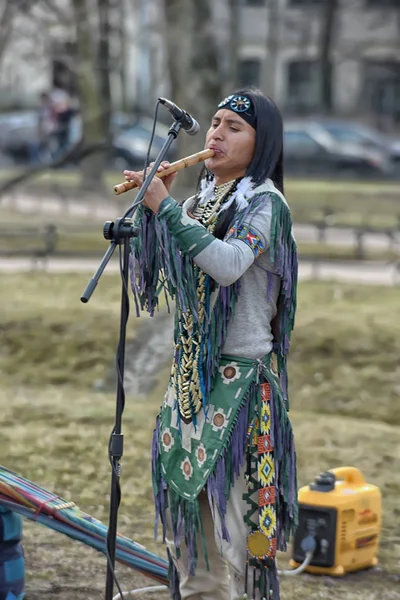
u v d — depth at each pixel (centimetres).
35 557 1152
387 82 8512
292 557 1158
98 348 2241
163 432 849
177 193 3108
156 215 810
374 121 8081
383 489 1416
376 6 8281
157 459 856
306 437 1662
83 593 1061
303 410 2019
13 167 6191
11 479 921
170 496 842
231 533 826
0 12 4488
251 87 875
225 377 827
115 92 7356
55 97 6000
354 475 1188
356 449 1608
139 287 862
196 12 3162
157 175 832
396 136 7975
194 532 829
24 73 7794
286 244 841
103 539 928
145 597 1059
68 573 1112
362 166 6316
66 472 1438
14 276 2850
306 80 8562
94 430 1658
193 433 829
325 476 1155
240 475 826
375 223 4244
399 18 8306
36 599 1036
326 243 3725
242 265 802
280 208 834
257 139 845
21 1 4156
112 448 834
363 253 3412
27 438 1592
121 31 4234
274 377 849
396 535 1263
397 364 2128
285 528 854
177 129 854
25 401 1870
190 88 3158
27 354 2223
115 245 820
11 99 7781
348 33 8288
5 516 923
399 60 8312
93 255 3206
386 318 2341
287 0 8081
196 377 827
